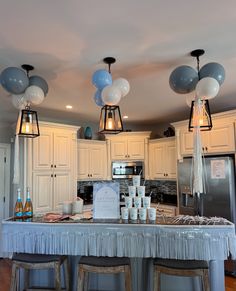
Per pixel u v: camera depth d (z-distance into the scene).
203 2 1.55
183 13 1.66
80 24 1.76
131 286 2.19
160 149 5.03
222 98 3.64
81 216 2.58
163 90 3.24
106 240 2.22
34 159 4.05
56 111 4.29
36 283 2.54
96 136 5.50
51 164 4.26
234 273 3.47
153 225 2.19
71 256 2.50
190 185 4.02
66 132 4.52
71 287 2.46
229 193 3.50
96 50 2.15
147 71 2.62
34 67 2.47
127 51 2.18
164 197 5.26
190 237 2.12
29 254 2.30
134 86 3.08
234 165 3.58
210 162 3.73
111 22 1.74
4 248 2.35
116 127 2.49
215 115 3.78
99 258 2.19
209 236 2.12
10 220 2.42
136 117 4.92
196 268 1.98
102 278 2.44
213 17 1.70
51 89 3.13
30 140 4.04
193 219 2.38
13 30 1.82
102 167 5.23
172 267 2.01
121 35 1.91
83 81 2.86
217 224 2.19
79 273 2.11
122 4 1.56
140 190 2.44
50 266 2.17
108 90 2.22
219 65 2.20
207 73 2.18
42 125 4.20
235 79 2.87
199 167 2.36
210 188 3.70
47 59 2.31
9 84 2.27
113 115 2.50
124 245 2.20
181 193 4.20
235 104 3.98
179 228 2.14
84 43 2.03
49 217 2.52
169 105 3.98
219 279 2.27
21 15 1.65
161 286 2.34
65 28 1.81
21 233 2.33
